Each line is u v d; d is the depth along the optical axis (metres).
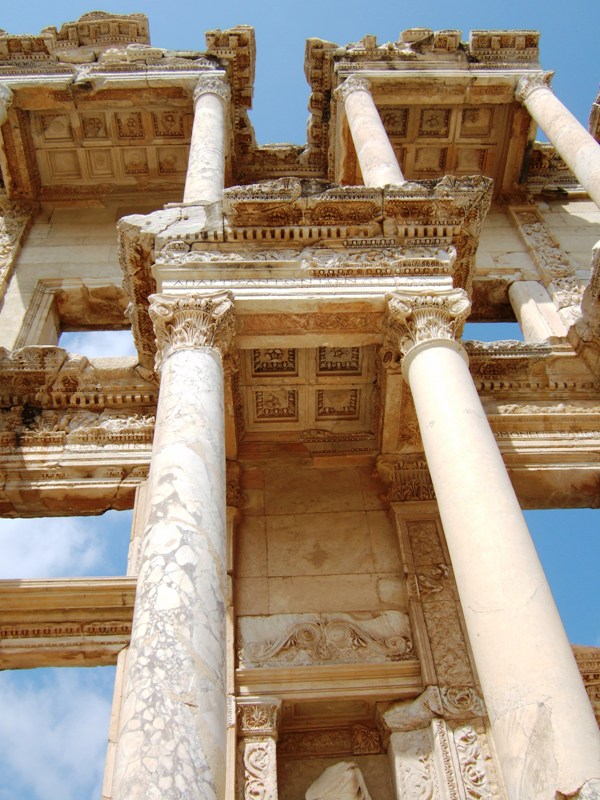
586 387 13.97
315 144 20.61
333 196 11.56
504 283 17.75
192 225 11.70
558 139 16.44
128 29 20.02
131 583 10.66
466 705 9.84
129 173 19.95
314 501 12.50
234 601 11.04
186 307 10.39
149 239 11.61
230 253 11.29
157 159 19.77
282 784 9.74
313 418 13.33
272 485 12.74
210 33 19.16
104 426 13.09
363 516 12.28
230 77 19.19
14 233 18.47
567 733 6.34
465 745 9.47
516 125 19.45
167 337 10.27
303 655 10.42
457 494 8.30
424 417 9.34
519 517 8.09
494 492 8.24
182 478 8.07
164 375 9.67
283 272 10.99
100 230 18.91
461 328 10.66
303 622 10.84
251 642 10.57
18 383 13.51
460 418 9.05
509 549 7.68
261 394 12.99
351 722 10.21
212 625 6.93
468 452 8.65
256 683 10.05
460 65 19.02
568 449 13.06
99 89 18.20
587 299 14.18
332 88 19.45
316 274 10.98
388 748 9.84
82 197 19.81
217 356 10.00
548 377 14.05
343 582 11.38
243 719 9.72
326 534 12.02
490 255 18.39
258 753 9.45
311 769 9.88
